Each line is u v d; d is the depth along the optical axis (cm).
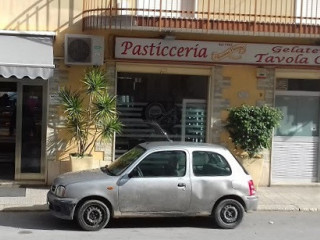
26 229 921
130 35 1270
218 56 1306
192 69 1327
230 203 958
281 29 1262
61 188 916
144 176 927
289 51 1326
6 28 1245
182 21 1218
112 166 994
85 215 910
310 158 1407
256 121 1248
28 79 1284
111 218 980
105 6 1262
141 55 1279
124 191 915
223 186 948
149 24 1205
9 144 1346
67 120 1254
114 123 1238
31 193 1194
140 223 984
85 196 904
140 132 1338
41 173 1303
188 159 947
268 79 1343
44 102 1289
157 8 1295
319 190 1350
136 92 1328
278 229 973
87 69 1267
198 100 1355
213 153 961
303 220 1059
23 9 1249
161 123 1346
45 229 923
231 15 1295
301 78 1374
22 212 1055
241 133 1258
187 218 1033
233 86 1332
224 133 1338
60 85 1265
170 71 1320
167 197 928
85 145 1259
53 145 1273
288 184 1388
